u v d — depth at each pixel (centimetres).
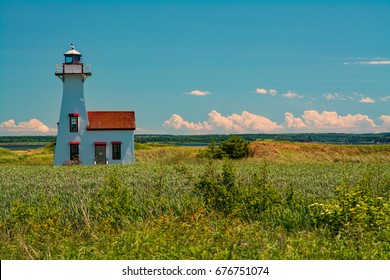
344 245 1525
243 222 1930
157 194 2416
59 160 7838
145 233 1571
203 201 2247
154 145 11319
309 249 1458
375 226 1661
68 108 7869
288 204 2172
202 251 1409
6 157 9306
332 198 2316
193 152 9156
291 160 7369
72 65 7856
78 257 1441
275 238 1645
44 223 1897
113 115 8156
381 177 3181
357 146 8269
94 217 2166
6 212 2397
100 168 5134
